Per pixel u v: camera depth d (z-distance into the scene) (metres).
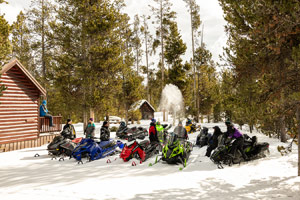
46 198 4.38
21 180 5.93
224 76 6.14
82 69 19.03
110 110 20.78
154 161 8.09
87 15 20.05
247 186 5.08
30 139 12.41
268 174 6.00
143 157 8.09
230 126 7.37
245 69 5.20
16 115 11.80
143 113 42.91
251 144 7.99
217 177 5.91
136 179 5.83
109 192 4.77
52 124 14.06
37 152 10.51
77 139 9.66
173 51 28.17
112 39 20.52
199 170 6.78
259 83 5.11
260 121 5.21
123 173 6.53
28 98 12.55
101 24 19.20
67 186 5.28
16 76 11.96
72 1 19.77
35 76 23.33
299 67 4.73
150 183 5.45
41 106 13.94
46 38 20.59
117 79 20.61
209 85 32.28
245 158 7.50
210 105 31.75
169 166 7.36
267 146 8.13
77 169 7.15
